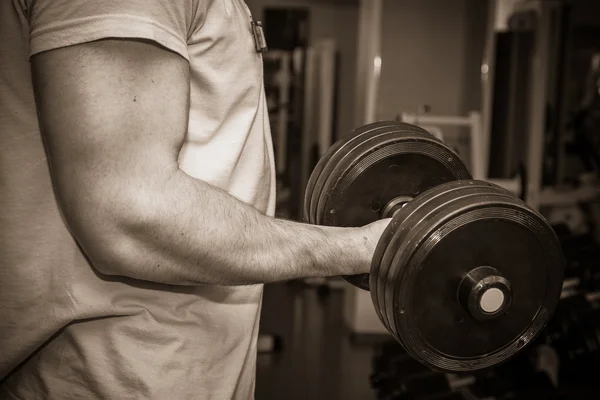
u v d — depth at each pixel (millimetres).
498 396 2748
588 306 3146
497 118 3922
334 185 903
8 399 757
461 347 758
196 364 734
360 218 926
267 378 3223
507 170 3904
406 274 705
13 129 684
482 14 4035
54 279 691
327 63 5605
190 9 668
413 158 910
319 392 3062
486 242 724
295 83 6129
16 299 694
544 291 766
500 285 720
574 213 3727
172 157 619
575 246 3412
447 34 4082
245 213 663
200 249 621
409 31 4082
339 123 6613
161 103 610
